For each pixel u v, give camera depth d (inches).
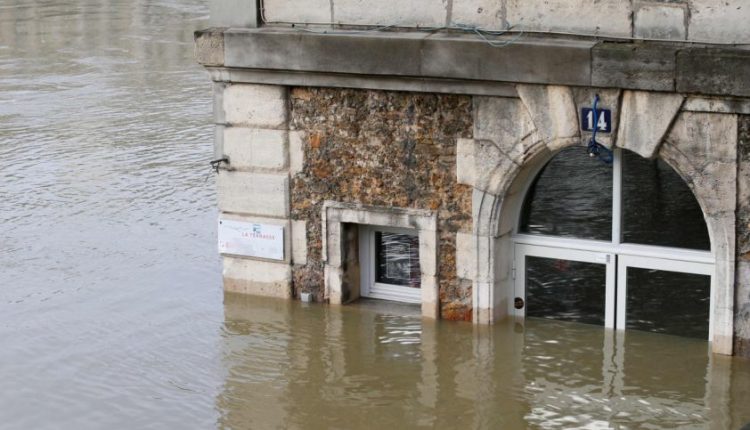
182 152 1061.1
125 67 1502.2
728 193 594.9
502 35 630.5
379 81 652.1
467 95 639.1
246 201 707.4
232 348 655.1
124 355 650.2
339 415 581.0
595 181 645.9
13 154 1063.6
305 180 690.8
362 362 634.8
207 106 1253.1
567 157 650.2
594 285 657.6
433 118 650.8
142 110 1240.8
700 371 606.2
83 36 1772.9
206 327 682.2
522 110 628.7
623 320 652.7
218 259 789.9
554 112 618.5
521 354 636.1
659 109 595.8
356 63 647.8
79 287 744.3
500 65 617.9
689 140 595.8
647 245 641.6
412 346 650.8
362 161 673.0
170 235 838.5
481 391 600.1
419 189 663.1
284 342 661.3
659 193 633.6
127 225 860.6
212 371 629.9
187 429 571.8
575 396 590.6
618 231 644.1
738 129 585.9
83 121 1193.4
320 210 691.4
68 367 636.7
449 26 643.5
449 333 662.5
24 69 1503.4
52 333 678.5
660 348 632.4
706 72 577.0
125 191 943.0
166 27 1850.4
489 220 651.5
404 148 661.3
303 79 671.8
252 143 698.2
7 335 675.4
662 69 585.3
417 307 695.1
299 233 700.0
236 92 694.5
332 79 663.8
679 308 639.1
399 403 590.6
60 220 874.8
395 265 701.3
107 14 2001.7
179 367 634.8
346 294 701.9
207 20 1923.0
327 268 697.6
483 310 664.4
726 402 577.0
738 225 597.3
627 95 601.9
